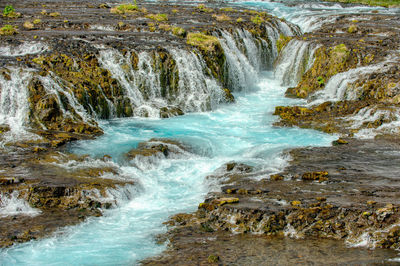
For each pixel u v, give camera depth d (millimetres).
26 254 9844
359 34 34000
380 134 18031
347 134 18359
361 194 12117
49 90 19156
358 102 21547
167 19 37031
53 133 17719
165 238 10562
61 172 14062
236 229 10852
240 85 29312
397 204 11180
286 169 14602
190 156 17016
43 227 11188
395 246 9719
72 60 22141
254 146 17578
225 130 20344
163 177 15086
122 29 31844
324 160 15391
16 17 34250
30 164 14570
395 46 28281
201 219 11516
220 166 15438
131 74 23188
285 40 35031
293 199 11875
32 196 12445
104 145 17094
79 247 10180
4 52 23578
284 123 20750
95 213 12148
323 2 62531
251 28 36594
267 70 36719
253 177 14109
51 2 46812
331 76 25422
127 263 9352
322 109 21938
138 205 12953
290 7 57719
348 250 9602
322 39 31203
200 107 23859
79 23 31922
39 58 21797
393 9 54969
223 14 41500
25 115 18281
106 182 13539
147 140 18047
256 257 9336
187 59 24828
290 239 10320
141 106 22562
